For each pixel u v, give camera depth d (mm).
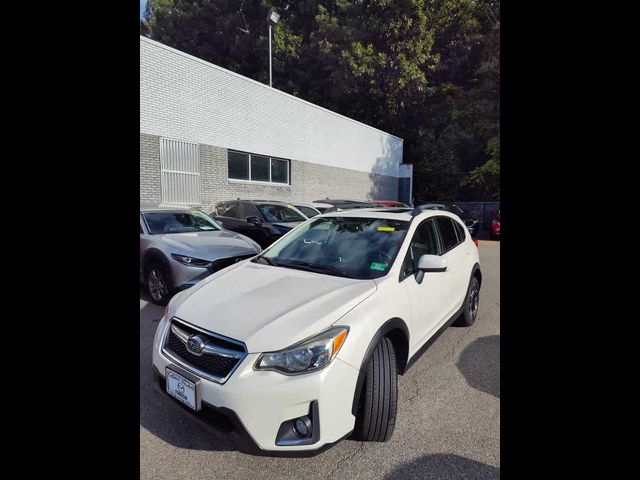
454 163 21266
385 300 2449
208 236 5477
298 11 23797
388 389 2279
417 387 3055
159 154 9328
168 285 4777
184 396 2129
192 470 2137
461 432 2469
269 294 2494
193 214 6238
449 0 20000
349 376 2045
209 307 2396
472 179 19047
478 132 21125
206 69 10219
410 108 22141
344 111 21828
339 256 3064
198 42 25375
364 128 17031
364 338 2152
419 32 19562
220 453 2283
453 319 3738
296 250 3344
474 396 2914
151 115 9133
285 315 2191
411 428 2512
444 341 4008
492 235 14258
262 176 12125
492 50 21469
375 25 19062
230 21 23422
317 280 2703
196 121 10062
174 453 2271
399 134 22078
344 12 20734
